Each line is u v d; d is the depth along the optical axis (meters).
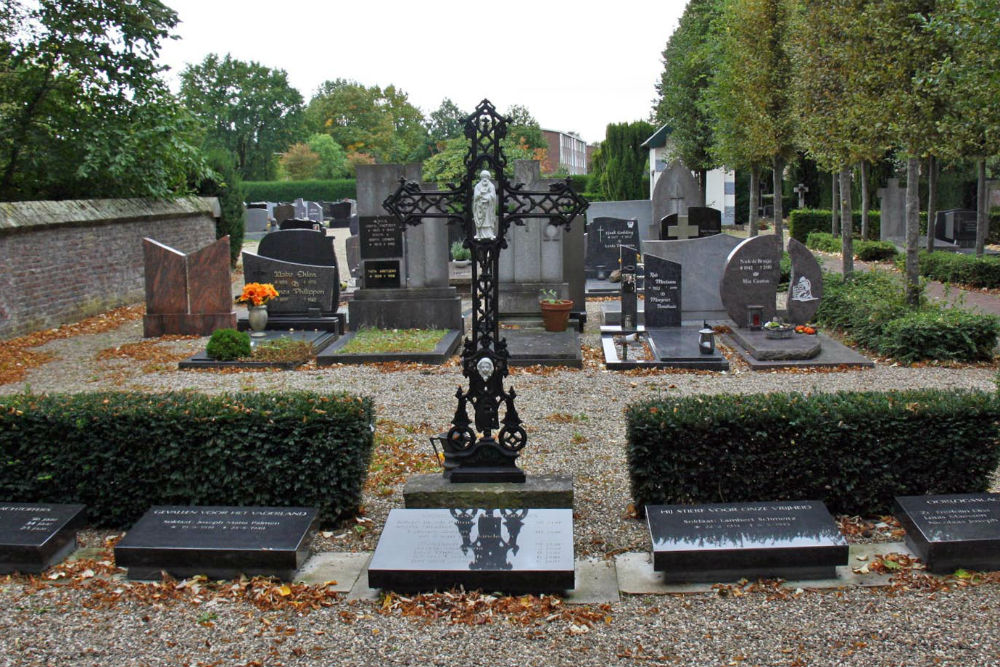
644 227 32.75
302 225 28.84
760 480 7.02
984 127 14.30
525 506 6.93
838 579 5.91
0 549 6.34
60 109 21.28
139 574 6.23
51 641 5.38
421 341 15.02
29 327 17.59
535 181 17.00
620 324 16.88
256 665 5.07
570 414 10.68
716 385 12.14
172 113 22.89
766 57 23.47
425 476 7.27
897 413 6.91
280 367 13.91
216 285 16.73
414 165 15.98
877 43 14.91
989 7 11.93
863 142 16.27
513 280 17.22
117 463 7.25
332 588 6.01
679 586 5.90
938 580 5.83
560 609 5.64
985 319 13.37
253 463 7.14
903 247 30.83
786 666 4.89
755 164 28.45
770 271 15.11
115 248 21.06
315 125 97.19
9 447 7.30
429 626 5.45
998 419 6.91
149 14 21.11
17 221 17.12
